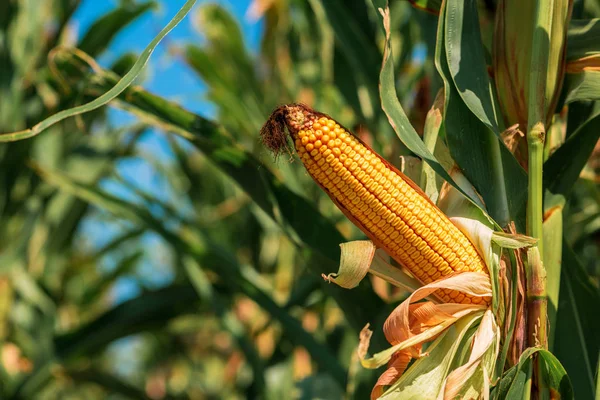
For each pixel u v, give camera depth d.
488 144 0.93
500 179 0.93
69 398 2.33
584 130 0.95
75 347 1.38
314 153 0.84
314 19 1.84
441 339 0.89
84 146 1.84
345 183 0.85
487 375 0.86
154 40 0.84
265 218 2.04
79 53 1.08
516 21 0.94
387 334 0.87
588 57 0.94
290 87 2.14
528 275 0.88
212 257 1.24
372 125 1.28
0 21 1.64
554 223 0.94
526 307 0.88
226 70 1.98
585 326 0.96
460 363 0.88
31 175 1.73
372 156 0.85
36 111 1.70
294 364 1.64
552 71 0.93
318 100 1.96
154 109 1.07
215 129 1.06
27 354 1.70
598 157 1.30
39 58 1.70
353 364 1.10
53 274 1.85
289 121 0.84
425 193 0.93
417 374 0.88
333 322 1.67
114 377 1.58
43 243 1.82
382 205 0.85
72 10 1.74
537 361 0.88
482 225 0.88
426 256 0.87
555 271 0.93
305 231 1.05
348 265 0.87
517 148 0.97
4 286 1.67
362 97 1.32
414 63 1.70
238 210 2.36
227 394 2.12
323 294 1.38
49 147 1.76
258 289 1.24
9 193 1.71
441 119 0.95
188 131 1.07
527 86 0.94
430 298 0.91
